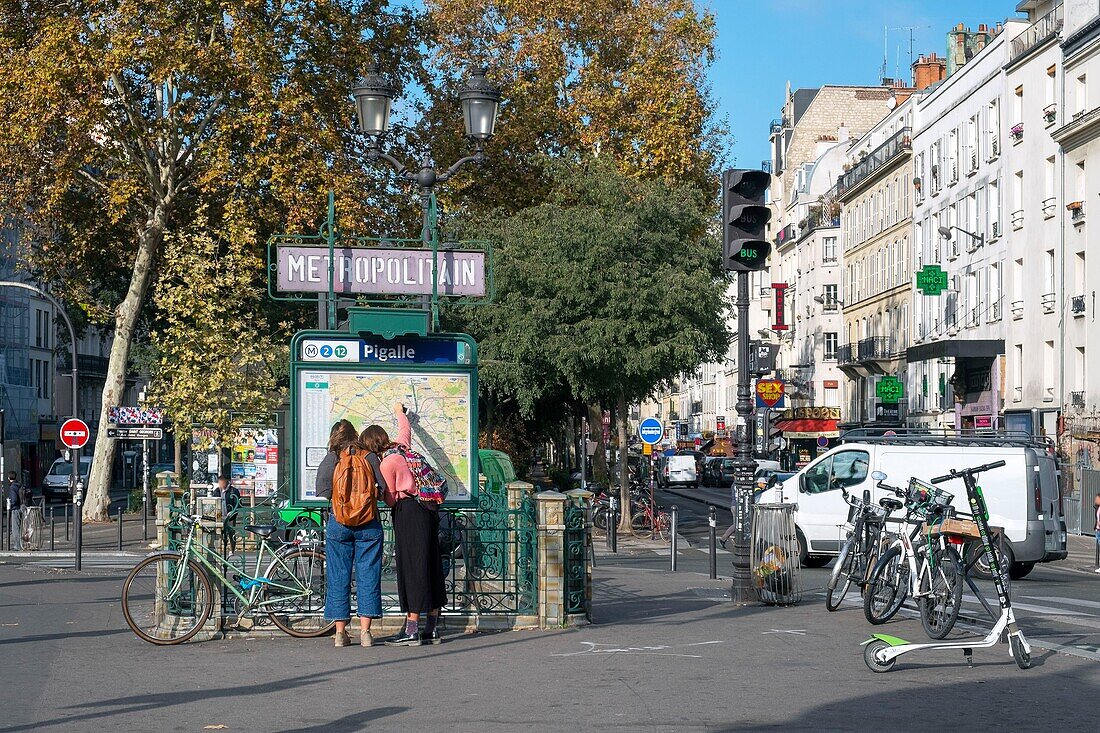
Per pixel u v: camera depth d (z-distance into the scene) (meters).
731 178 14.56
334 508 11.49
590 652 11.10
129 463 85.81
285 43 37.41
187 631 11.88
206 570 12.02
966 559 11.45
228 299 35.56
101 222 41.47
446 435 12.59
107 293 49.50
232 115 36.62
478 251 16.94
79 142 35.88
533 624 12.73
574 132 46.84
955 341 53.34
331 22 38.41
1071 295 47.06
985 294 55.75
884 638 10.20
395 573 12.52
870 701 8.77
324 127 36.78
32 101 34.78
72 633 12.70
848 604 15.38
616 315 35.97
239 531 12.11
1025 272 51.28
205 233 36.16
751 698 8.85
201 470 35.12
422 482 11.70
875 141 77.12
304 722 8.02
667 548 33.47
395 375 12.54
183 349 34.69
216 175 36.28
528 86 46.09
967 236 57.97
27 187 36.88
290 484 12.30
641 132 45.94
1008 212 52.94
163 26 36.22
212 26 37.00
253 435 34.66
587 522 13.29
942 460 23.59
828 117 99.81
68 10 36.66
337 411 12.45
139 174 39.59
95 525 39.34
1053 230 48.81
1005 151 53.28
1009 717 8.24
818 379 85.75
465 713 8.30
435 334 12.59
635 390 37.38
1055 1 50.66
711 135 47.22
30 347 76.31
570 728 7.80
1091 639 12.39
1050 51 49.06
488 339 37.19
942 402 60.50
